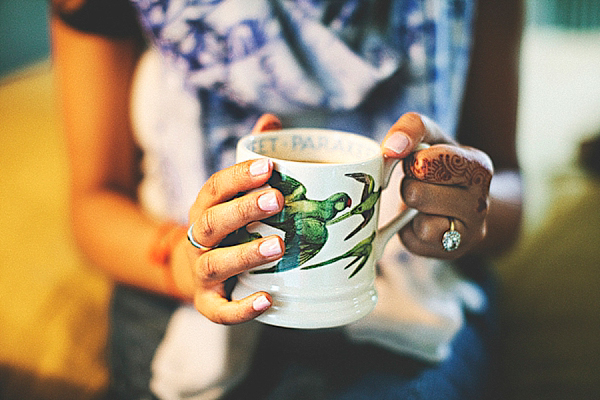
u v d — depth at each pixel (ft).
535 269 2.95
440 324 1.91
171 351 1.97
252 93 1.97
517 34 2.24
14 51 6.23
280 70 1.94
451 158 1.40
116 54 2.14
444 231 1.45
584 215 3.47
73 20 2.06
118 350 2.10
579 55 7.70
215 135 2.05
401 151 1.36
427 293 1.99
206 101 2.02
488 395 1.95
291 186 1.28
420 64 1.97
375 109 2.04
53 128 4.32
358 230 1.34
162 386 1.95
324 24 1.91
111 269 2.05
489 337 2.12
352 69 1.95
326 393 1.80
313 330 1.97
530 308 2.65
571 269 2.94
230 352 1.90
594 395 2.18
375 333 1.93
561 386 2.21
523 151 4.54
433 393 1.80
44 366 2.30
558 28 9.76
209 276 1.36
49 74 5.93
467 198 1.43
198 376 1.91
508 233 2.15
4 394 2.18
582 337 2.46
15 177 3.57
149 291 2.05
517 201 2.14
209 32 1.92
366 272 1.40
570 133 4.95
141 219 2.08
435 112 2.05
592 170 4.22
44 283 2.75
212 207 1.31
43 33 6.84
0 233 3.08
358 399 1.77
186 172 2.11
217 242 1.34
